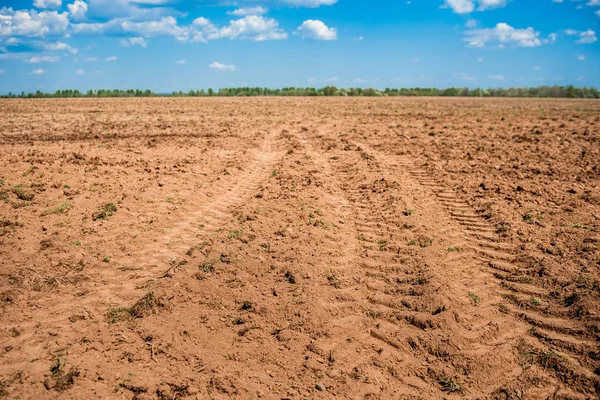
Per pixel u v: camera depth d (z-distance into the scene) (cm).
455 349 407
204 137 1702
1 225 631
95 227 661
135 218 717
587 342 402
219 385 362
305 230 673
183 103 4303
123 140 1567
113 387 355
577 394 351
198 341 418
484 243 634
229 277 534
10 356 382
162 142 1523
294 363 395
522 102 5109
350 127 2097
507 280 530
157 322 444
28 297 478
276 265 562
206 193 891
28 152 1123
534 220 695
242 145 1514
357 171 1100
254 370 384
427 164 1170
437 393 362
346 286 526
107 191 820
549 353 396
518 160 1198
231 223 710
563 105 4288
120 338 417
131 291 505
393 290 509
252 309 471
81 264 555
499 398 352
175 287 507
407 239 651
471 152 1344
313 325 445
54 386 349
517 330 436
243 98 6222
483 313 463
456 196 871
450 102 4925
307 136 1772
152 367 381
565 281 500
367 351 414
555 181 948
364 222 737
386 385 371
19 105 3700
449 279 526
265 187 929
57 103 4141
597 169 1054
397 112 3095
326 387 368
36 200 740
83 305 472
